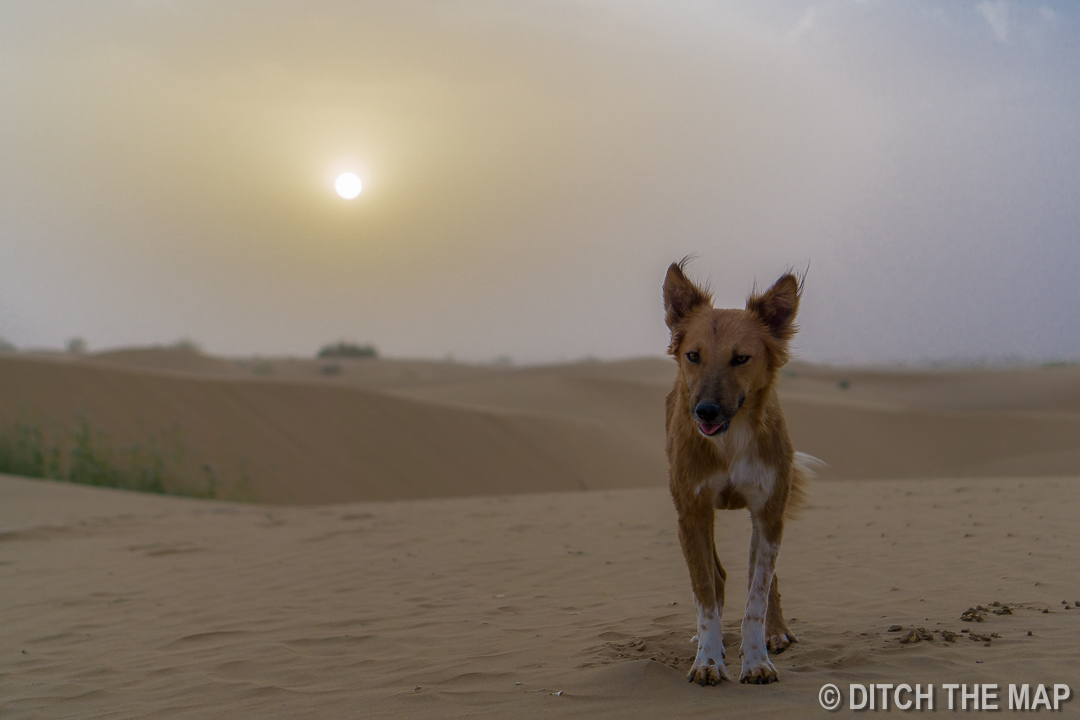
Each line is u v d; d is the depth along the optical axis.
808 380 83.69
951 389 72.94
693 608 6.77
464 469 30.69
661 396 54.22
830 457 44.16
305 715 4.66
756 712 4.09
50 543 12.23
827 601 6.63
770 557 4.91
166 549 11.44
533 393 52.72
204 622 7.33
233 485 24.98
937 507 11.12
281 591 8.51
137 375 29.95
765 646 4.92
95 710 5.10
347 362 85.62
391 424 31.98
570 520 12.48
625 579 8.24
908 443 46.38
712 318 5.05
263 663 5.91
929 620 5.74
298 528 13.20
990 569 7.23
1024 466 39.53
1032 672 4.43
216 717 4.76
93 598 8.55
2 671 6.13
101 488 19.25
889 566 7.71
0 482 18.14
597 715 4.24
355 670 5.59
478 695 4.77
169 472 24.28
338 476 27.77
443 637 6.36
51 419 25.88
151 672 5.86
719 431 4.69
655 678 4.72
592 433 37.19
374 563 9.82
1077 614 5.56
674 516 12.37
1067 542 8.08
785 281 5.08
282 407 30.77
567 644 5.84
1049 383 67.94
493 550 10.30
